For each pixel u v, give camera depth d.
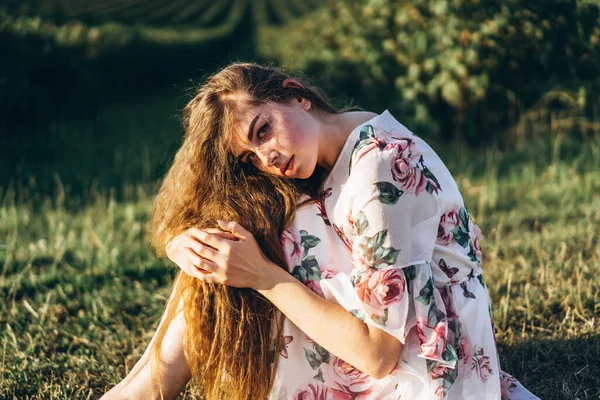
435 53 6.08
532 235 3.83
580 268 3.23
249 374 2.02
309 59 7.36
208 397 2.11
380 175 1.84
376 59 6.58
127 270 3.72
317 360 1.98
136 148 7.17
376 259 1.83
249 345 2.02
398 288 1.83
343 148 1.98
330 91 6.86
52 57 7.95
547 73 5.60
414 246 1.88
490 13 5.68
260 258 1.97
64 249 4.03
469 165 5.37
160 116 8.84
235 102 1.97
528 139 5.70
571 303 2.92
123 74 9.82
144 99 9.95
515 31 5.54
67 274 3.71
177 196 2.12
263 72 2.01
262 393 2.03
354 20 6.95
